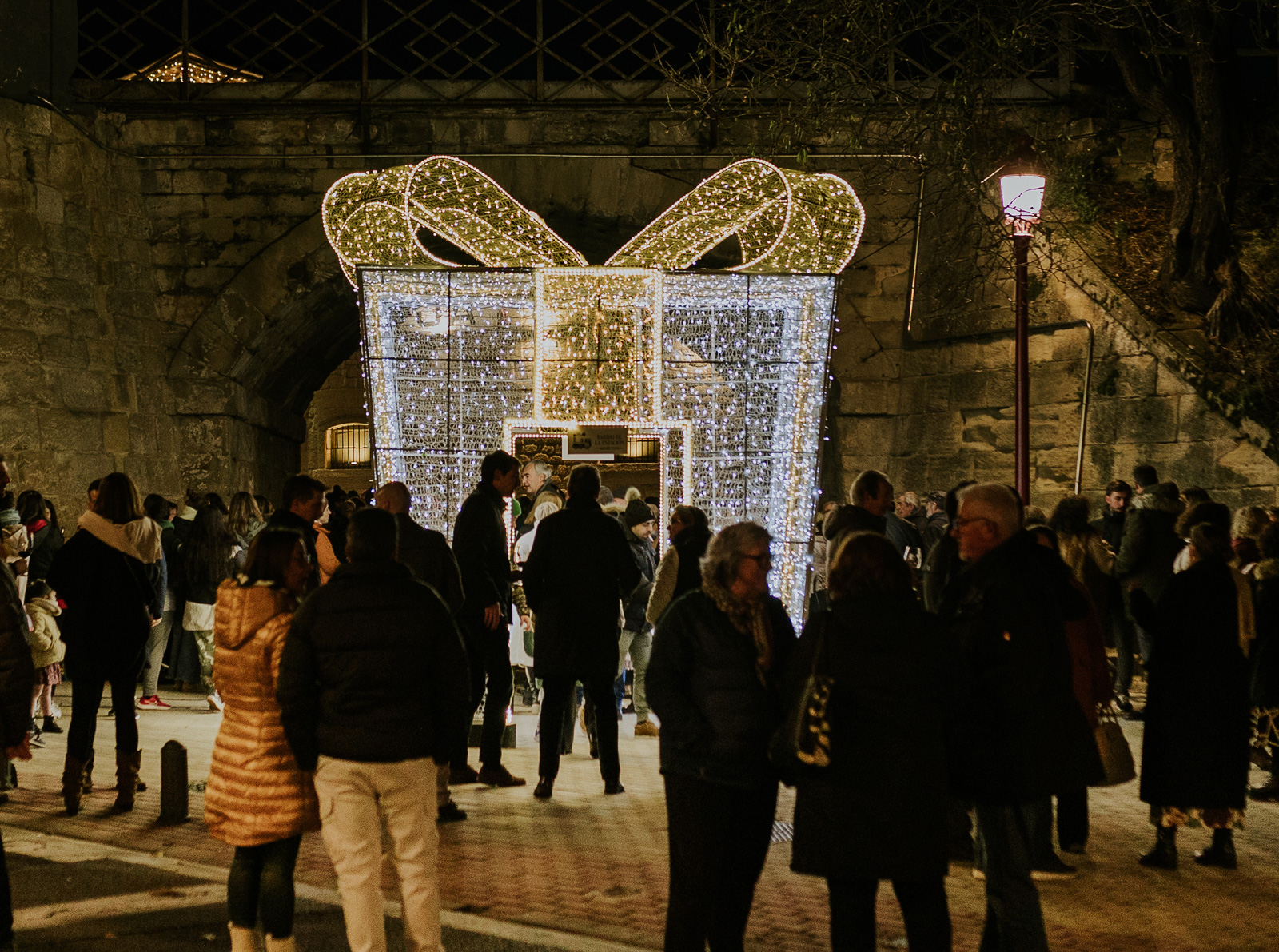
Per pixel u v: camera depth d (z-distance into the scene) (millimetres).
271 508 12820
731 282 11625
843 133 15531
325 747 4137
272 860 4305
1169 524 10086
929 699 3717
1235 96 12883
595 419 12078
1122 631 10328
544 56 17578
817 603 12188
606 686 7430
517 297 11961
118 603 6965
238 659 4352
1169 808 5840
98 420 15406
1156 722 5855
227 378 16312
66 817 6871
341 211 11812
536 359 11766
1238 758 5789
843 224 11672
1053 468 14109
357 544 4234
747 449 12172
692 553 7297
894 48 12172
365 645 4137
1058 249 14016
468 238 11844
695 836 4027
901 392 15938
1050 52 15203
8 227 14859
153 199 16391
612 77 18000
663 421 11984
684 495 11883
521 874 5672
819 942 4785
